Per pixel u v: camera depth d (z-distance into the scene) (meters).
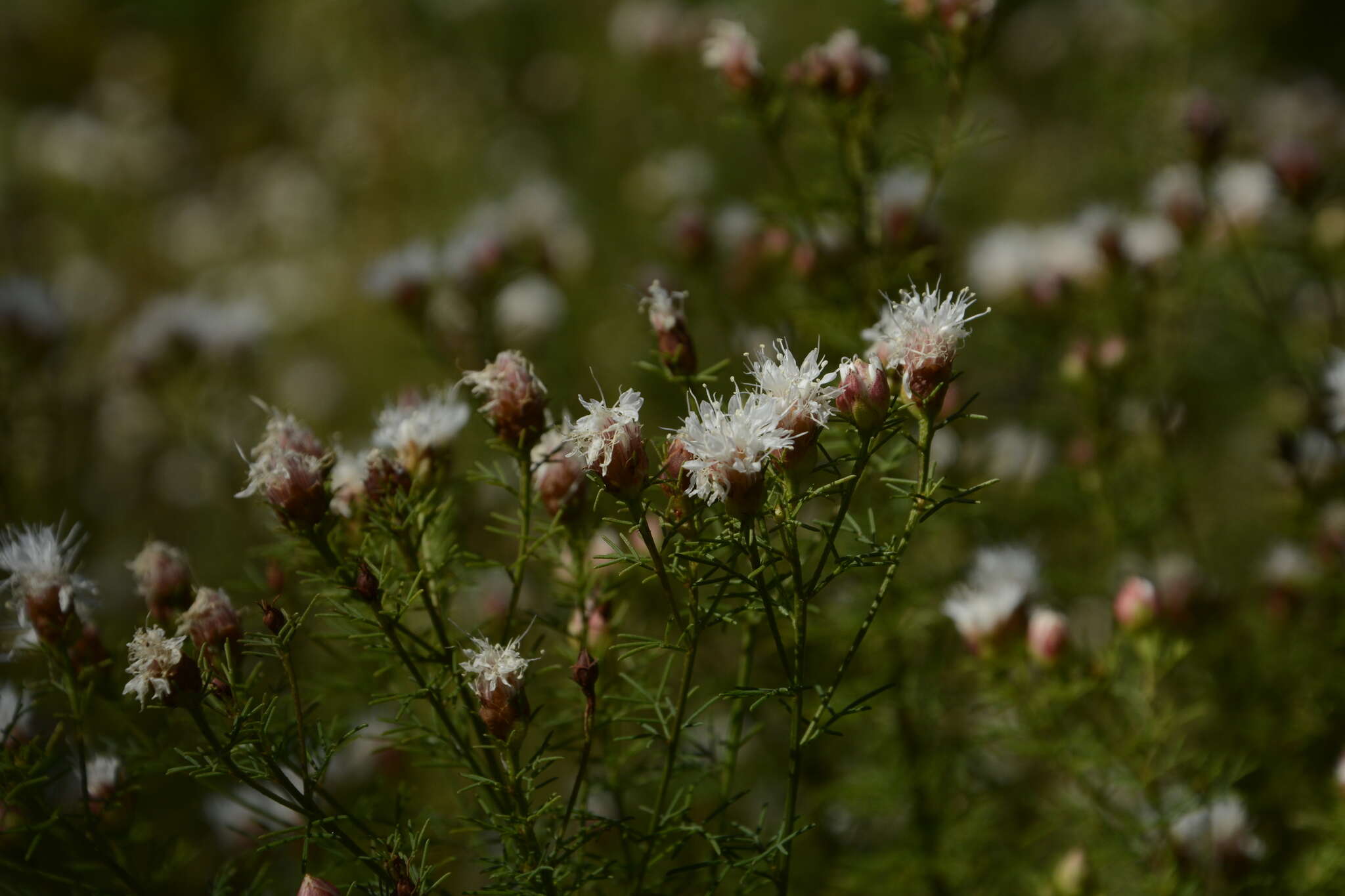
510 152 1.21
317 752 0.48
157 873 0.50
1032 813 0.58
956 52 0.55
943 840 0.56
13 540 0.49
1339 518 0.58
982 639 0.53
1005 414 0.71
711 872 0.50
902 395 0.46
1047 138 1.13
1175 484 0.61
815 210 0.56
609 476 0.46
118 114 1.42
